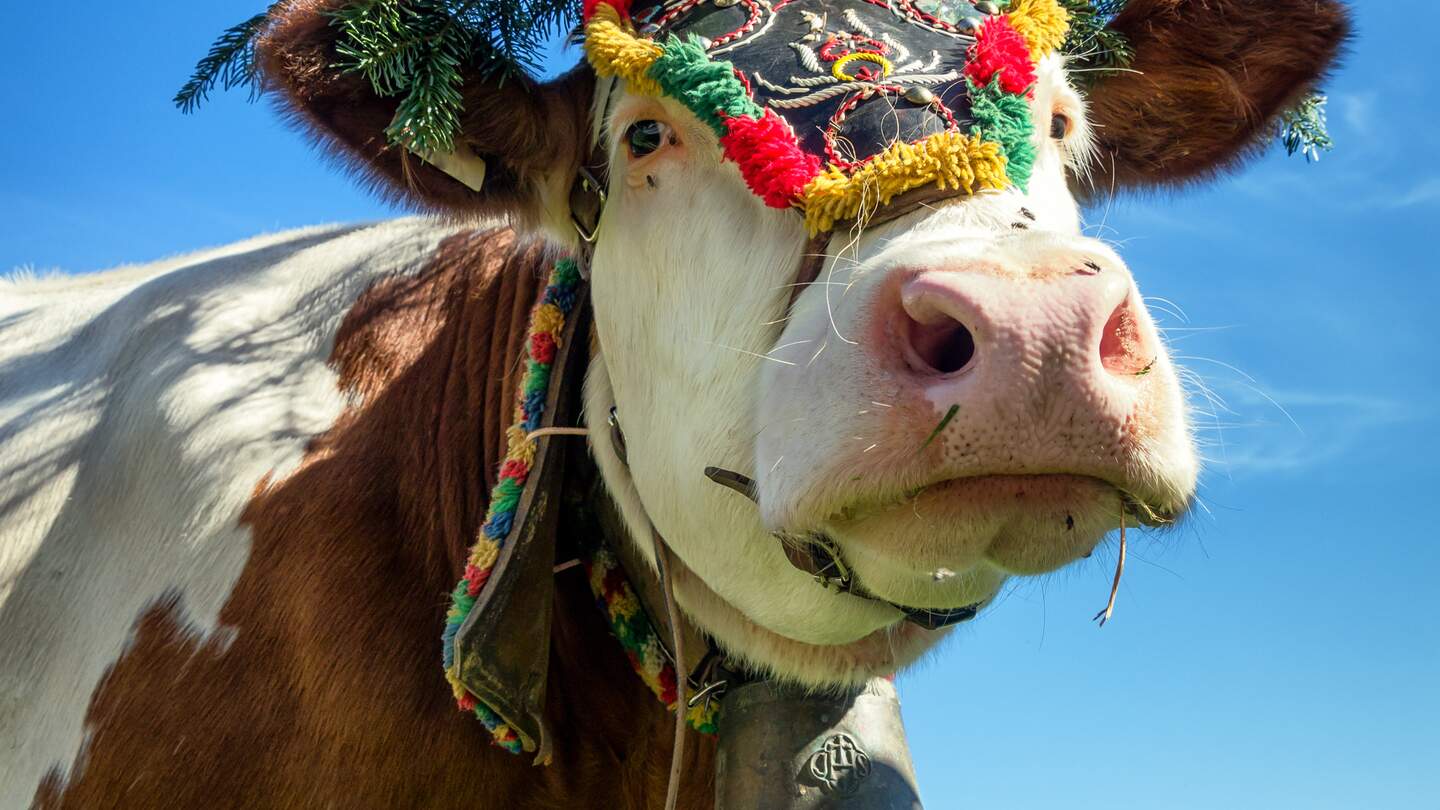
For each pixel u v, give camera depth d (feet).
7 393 12.72
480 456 10.64
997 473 6.54
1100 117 11.39
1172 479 6.77
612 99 9.36
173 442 11.13
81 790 10.18
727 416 8.13
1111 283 6.55
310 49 9.02
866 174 7.59
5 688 11.02
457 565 10.29
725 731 9.39
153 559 10.79
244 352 11.64
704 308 8.34
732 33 8.61
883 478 6.70
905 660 9.12
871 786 9.05
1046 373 6.37
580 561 10.11
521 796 9.85
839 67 8.14
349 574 10.07
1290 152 11.94
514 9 9.62
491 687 9.03
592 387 9.75
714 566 8.56
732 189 8.34
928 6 8.72
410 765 9.54
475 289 11.48
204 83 10.07
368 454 10.78
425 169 9.68
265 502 10.61
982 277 6.56
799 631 8.55
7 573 11.37
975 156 7.57
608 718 10.21
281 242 13.19
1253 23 10.82
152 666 10.32
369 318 11.64
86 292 14.20
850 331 7.02
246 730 9.87
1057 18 8.79
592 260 9.57
